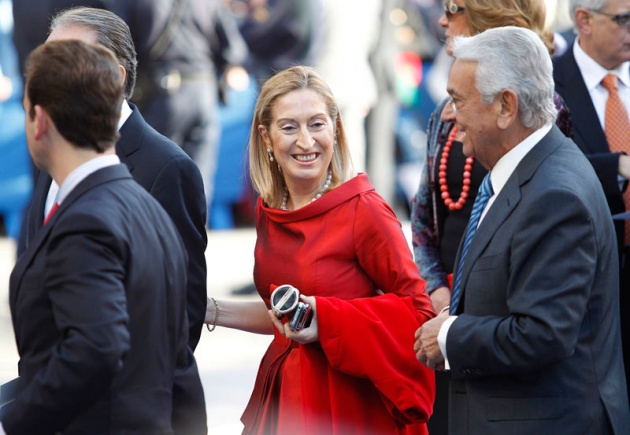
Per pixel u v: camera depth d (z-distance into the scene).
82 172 6.73
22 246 11.35
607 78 10.62
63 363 6.30
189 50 18.05
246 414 8.94
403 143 23.14
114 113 6.80
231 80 21.39
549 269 7.29
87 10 8.44
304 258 8.54
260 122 8.75
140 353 6.68
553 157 7.61
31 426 6.43
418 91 23.02
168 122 18.02
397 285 8.50
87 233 6.45
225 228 22.98
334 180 8.75
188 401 7.99
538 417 7.51
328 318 8.27
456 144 9.91
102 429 6.59
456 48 7.81
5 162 20.59
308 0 19.84
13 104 20.56
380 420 8.56
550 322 7.21
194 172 8.22
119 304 6.41
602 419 7.56
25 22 15.98
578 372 7.52
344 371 8.33
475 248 7.66
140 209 6.81
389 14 21.02
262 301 9.30
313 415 8.44
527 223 7.39
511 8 9.60
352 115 20.12
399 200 23.53
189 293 8.17
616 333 7.80
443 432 10.06
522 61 7.58
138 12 17.31
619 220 10.08
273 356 8.80
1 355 13.95
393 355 8.32
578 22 10.62
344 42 19.89
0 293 17.41
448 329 7.59
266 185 8.87
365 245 8.50
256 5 20.77
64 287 6.39
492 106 7.62
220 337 15.57
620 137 10.56
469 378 7.75
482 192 7.93
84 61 6.70
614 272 7.72
